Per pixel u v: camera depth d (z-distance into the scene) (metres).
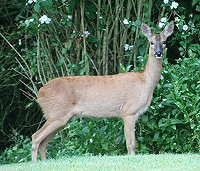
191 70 13.77
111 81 13.29
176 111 13.64
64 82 13.20
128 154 13.04
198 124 13.23
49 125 13.01
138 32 14.92
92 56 15.37
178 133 13.66
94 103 13.25
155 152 14.03
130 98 13.20
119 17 15.15
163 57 13.39
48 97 13.07
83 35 14.90
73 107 13.23
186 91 13.47
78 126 14.14
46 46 15.45
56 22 14.98
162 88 13.87
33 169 10.09
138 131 14.20
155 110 13.67
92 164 10.28
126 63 15.33
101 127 14.25
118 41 15.36
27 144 15.03
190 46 14.62
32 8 15.37
